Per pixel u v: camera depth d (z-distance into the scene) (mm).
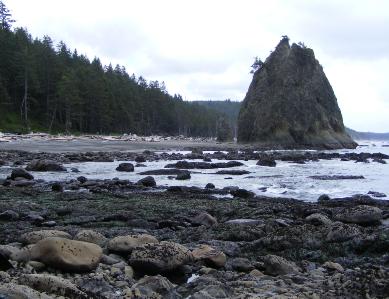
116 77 134375
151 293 6984
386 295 7012
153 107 141875
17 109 97375
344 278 7766
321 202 19234
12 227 12430
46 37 123000
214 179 28938
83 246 8422
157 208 16156
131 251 9164
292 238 10922
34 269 7801
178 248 8898
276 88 97688
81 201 17516
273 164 40656
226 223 13453
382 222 14164
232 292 7160
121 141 87062
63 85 95375
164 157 46562
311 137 93688
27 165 32188
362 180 29328
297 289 7402
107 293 7035
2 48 96812
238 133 103250
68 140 79125
